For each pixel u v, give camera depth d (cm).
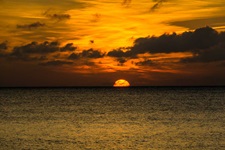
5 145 4281
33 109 9900
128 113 8500
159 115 7925
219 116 7556
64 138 4747
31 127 5891
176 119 7019
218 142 4388
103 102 13238
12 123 6494
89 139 4672
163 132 5222
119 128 5741
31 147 4169
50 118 7400
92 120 6981
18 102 13275
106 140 4600
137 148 4116
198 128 5612
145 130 5466
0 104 12075
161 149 4047
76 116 7838
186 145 4241
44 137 4822
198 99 14662
